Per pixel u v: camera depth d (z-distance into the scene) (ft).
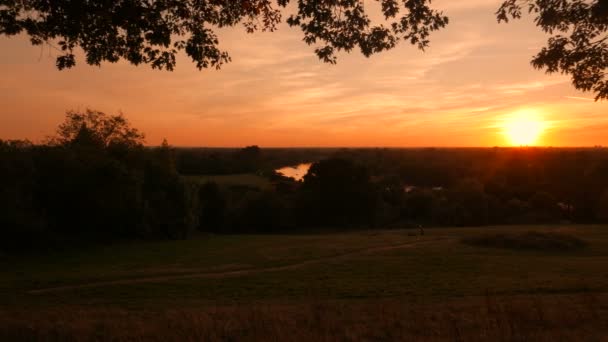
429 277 70.69
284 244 118.83
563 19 33.24
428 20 34.81
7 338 30.96
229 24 37.52
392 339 31.07
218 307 49.44
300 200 209.67
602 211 194.08
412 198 228.43
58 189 124.67
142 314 44.27
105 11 31.81
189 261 93.50
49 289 65.67
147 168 148.97
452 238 121.60
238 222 202.90
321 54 36.65
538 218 204.13
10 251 110.42
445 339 29.71
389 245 110.73
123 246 121.70
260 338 30.35
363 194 203.82
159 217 139.23
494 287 60.90
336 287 64.59
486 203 207.62
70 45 34.94
